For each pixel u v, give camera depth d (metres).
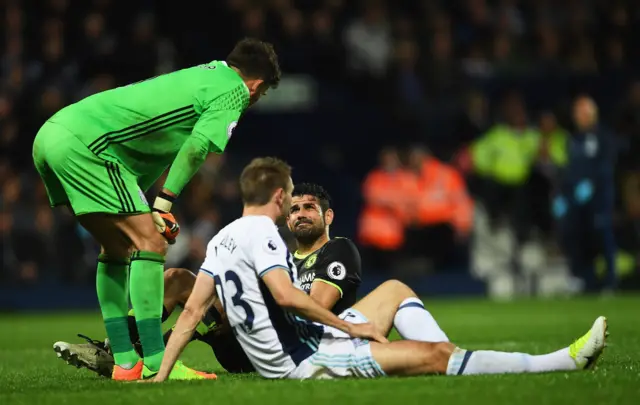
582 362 15.28
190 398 13.66
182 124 17.38
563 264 53.50
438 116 57.47
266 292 15.26
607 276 50.53
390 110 57.88
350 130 58.16
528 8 62.66
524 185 53.81
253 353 15.49
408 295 16.42
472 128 55.53
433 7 60.75
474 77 58.84
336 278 17.84
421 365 15.11
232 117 17.41
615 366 17.00
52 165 17.20
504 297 53.38
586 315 38.97
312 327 15.45
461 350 15.25
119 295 17.70
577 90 58.47
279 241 15.22
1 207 50.88
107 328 17.64
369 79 58.12
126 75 53.72
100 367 17.94
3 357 25.50
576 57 60.59
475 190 55.41
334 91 58.66
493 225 54.16
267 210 15.60
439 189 52.12
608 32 61.88
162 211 17.02
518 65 59.69
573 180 48.62
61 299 51.03
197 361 22.98
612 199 48.81
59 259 50.88
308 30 58.81
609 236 49.31
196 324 15.84
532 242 54.00
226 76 17.55
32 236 50.88
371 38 58.47
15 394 14.91
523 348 24.80
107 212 17.11
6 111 52.88
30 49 55.88
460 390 13.64
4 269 50.84
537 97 58.59
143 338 16.98
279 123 58.38
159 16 58.31
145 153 17.42
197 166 17.16
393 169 52.22
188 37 58.41
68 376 18.94
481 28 61.19
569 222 49.47
